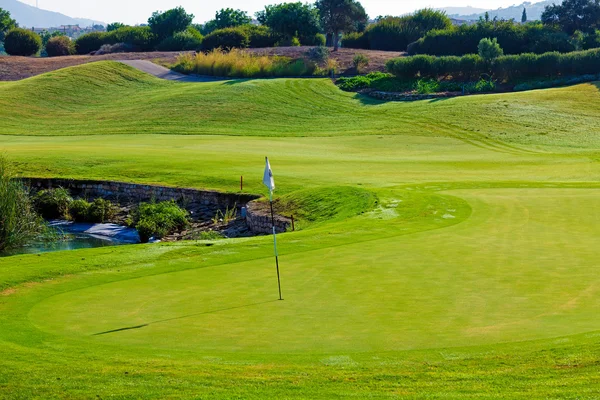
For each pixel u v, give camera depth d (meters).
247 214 28.72
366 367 8.53
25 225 28.06
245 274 14.13
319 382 8.11
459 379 8.06
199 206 32.56
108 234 30.08
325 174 34.50
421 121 57.06
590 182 28.77
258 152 43.78
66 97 70.81
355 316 10.83
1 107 65.44
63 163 39.03
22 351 9.38
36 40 113.94
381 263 14.68
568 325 9.99
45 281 14.13
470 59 71.44
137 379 8.33
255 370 8.53
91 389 8.10
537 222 19.47
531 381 7.90
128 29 115.19
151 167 37.78
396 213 22.20
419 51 87.31
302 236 18.11
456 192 26.09
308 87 72.62
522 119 55.03
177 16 112.25
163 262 15.55
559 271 13.55
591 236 17.30
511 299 11.61
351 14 105.19
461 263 14.46
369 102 67.25
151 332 10.29
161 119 61.69
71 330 10.52
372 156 42.50
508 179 32.16
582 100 59.22
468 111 58.47
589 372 8.03
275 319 10.80
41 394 8.04
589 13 104.00
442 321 10.42
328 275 13.73
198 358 9.01
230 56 82.81
